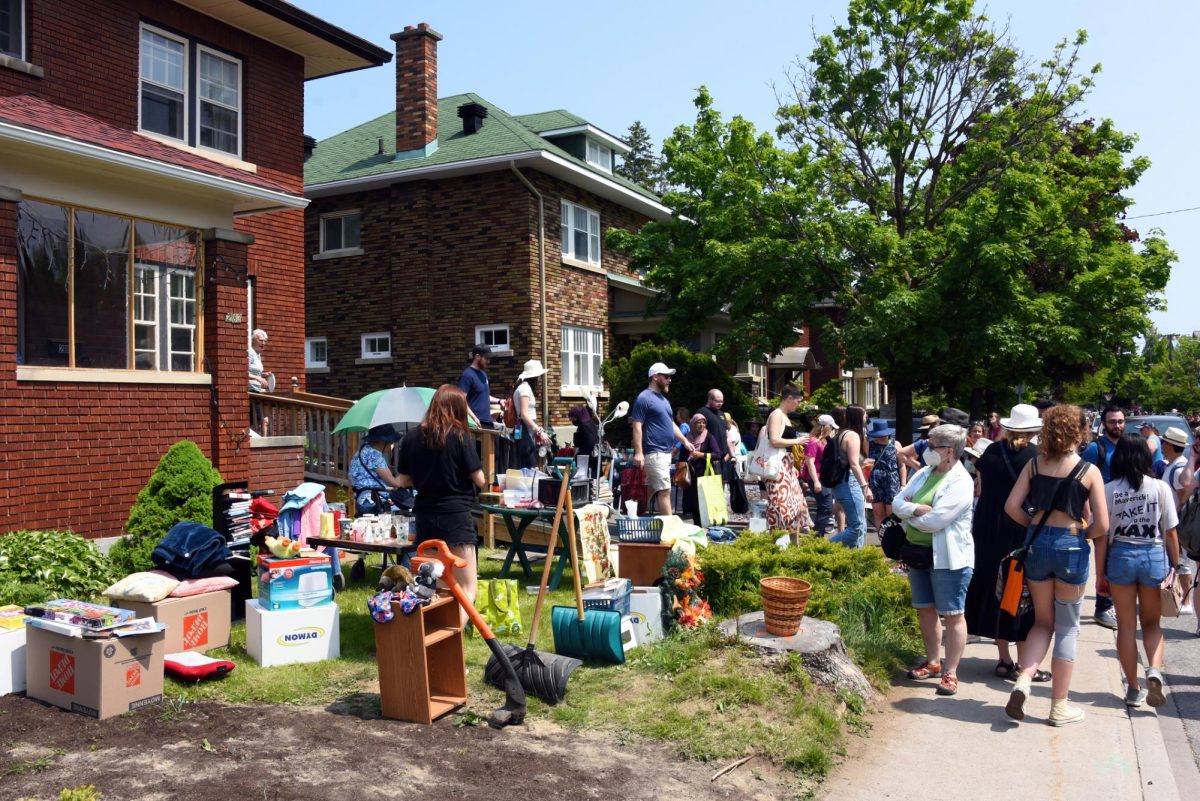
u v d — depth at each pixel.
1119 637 6.43
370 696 5.71
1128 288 17.38
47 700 5.31
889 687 6.62
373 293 21.72
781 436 10.59
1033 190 16.39
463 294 20.62
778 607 6.46
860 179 20.48
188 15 12.91
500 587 7.13
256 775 4.42
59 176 8.59
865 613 7.68
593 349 22.56
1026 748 5.55
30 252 8.54
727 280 19.03
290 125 14.58
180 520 7.42
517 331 20.08
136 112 12.22
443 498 6.12
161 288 9.70
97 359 9.10
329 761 4.66
